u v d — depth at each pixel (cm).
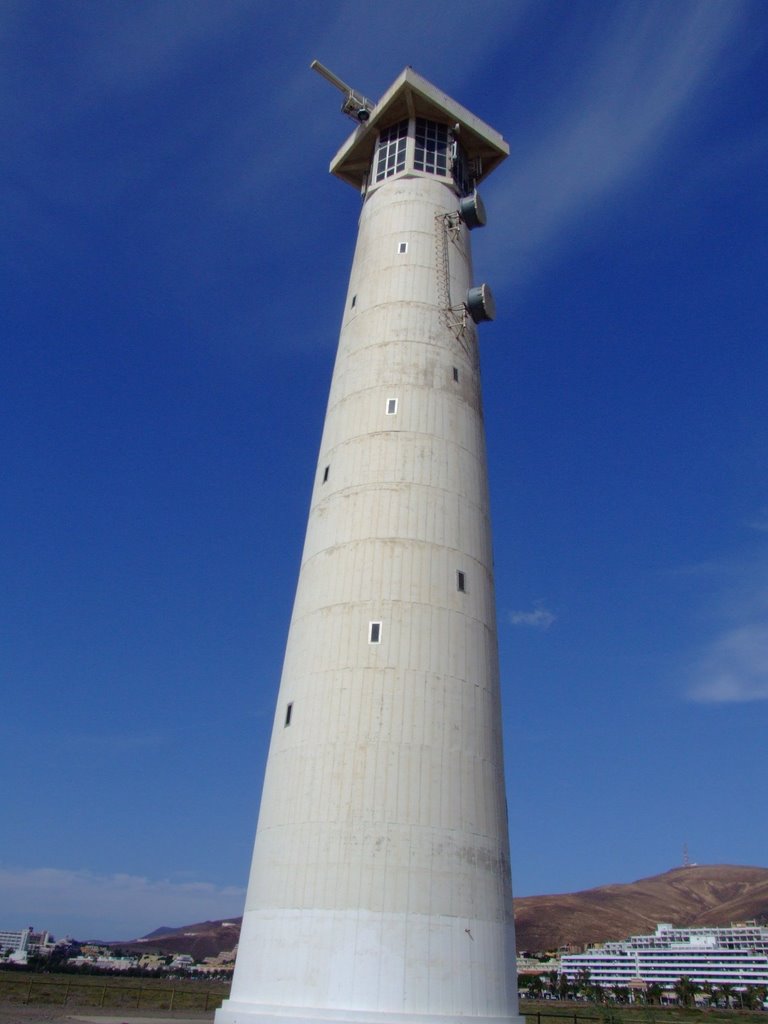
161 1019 5269
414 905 2792
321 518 3734
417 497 3622
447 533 3591
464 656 3350
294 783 3103
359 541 3516
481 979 2789
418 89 4741
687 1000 18712
